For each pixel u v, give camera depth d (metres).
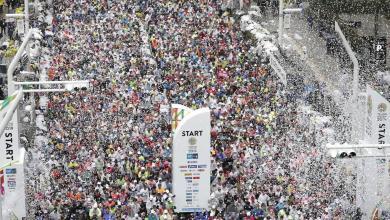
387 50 158.75
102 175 110.62
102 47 163.62
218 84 143.50
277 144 118.69
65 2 188.50
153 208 101.50
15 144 96.56
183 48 161.62
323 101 133.12
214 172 111.25
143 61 155.12
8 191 97.75
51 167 112.50
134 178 110.31
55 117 130.62
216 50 160.75
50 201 103.06
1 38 164.12
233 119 128.25
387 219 101.06
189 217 103.50
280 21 161.50
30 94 129.50
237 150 117.00
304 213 101.44
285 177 109.50
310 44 168.25
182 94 139.00
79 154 116.31
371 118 100.56
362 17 168.88
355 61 109.12
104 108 133.38
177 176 104.94
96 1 188.50
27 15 140.88
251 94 138.50
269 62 153.00
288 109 131.75
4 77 135.25
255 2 189.75
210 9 183.88
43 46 162.25
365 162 102.19
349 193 104.88
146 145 118.56
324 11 173.12
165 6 184.75
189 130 104.00
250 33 168.12
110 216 101.00
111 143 119.50
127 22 178.88
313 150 115.56
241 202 102.75
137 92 139.88
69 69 149.88
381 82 147.38
